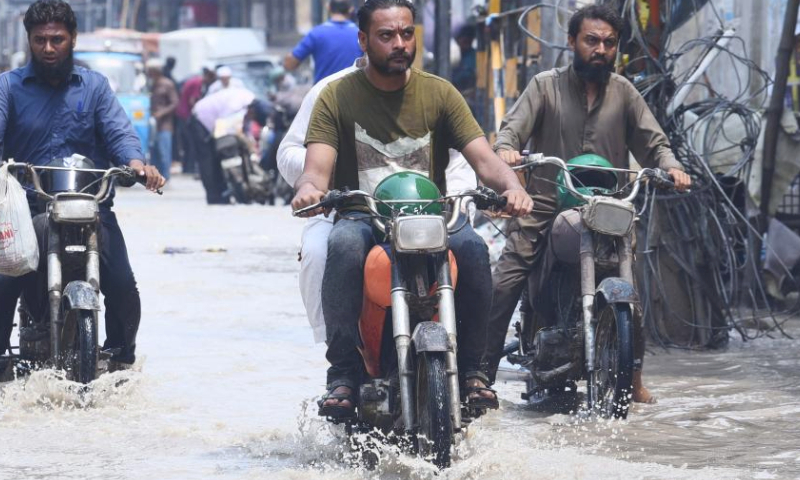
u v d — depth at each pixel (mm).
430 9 43094
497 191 12094
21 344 15539
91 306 14484
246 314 22312
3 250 14742
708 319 19047
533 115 15500
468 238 11844
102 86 15992
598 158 14820
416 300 11422
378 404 11703
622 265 14141
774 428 13578
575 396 15383
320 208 11617
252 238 36375
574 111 15438
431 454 11031
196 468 12102
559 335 14438
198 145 50562
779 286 21750
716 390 15688
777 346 19141
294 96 51719
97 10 142250
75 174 15383
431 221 11180
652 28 20422
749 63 21484
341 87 12250
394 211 11484
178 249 32719
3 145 15672
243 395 15625
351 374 11930
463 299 11891
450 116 12359
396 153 12242
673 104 19969
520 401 15391
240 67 90438
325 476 11578
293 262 30328
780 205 23422
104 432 13562
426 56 43469
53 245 15008
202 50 97562
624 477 11477
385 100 12211
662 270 19203
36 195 15609
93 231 15086
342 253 11594
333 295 11664
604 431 13445
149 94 72375
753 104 24516
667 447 12734
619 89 15531
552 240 14406
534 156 14305
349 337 11727
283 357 18219
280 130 51750
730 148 20141
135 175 15289
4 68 88188
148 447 12969
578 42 15266
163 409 14758
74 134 15820
